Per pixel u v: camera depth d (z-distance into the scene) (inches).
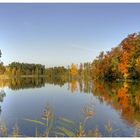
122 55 2935.5
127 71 2851.9
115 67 3129.9
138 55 2694.4
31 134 505.0
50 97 1245.7
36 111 816.9
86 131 518.9
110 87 1875.0
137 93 1354.6
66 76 6958.7
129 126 586.9
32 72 7795.3
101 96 1238.3
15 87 2124.8
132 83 2372.0
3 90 1766.7
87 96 1254.3
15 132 293.7
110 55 3469.5
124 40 2915.8
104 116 700.0
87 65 5418.3
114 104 944.3
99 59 3870.6
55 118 634.2
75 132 498.0
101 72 3742.6
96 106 893.2
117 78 3176.7
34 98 1213.7
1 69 5679.1
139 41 2733.8
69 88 1920.5
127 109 830.5
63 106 907.4
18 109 867.4
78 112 759.7
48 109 319.6
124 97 1176.2
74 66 6166.3
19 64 7706.7
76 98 1176.2
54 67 7859.3
